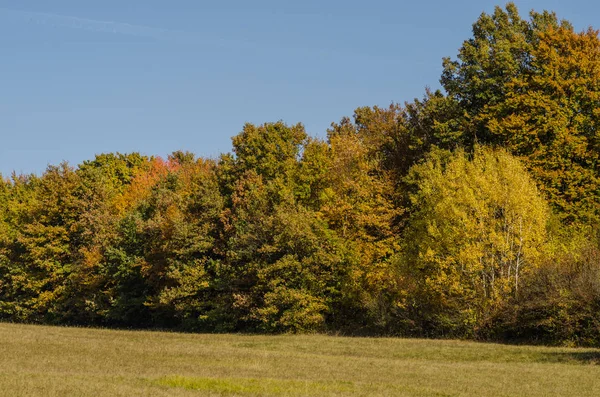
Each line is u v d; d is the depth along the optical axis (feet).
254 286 164.04
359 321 167.02
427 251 137.18
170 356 102.27
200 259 178.91
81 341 127.13
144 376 76.95
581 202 161.27
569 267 130.72
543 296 129.08
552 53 172.55
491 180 140.77
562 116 165.99
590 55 174.50
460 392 71.51
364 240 169.37
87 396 60.80
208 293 178.60
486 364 99.40
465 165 151.64
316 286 162.61
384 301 155.94
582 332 126.00
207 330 177.06
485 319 135.74
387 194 179.01
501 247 133.69
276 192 175.83
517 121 166.71
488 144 178.70
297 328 160.25
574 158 169.48
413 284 148.15
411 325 150.92
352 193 173.17
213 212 181.98
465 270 136.56
